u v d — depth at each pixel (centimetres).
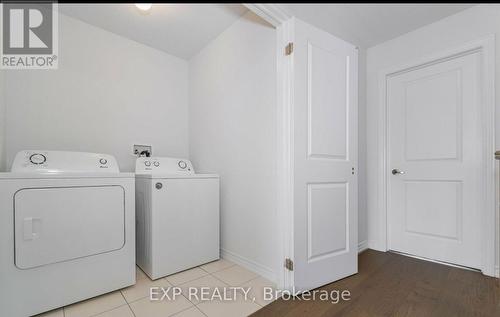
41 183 125
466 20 177
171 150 254
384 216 224
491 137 166
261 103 174
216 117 221
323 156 163
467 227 180
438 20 191
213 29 210
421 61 201
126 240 153
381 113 227
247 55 187
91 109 204
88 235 139
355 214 181
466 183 181
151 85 240
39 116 181
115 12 188
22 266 119
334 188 169
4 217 116
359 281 164
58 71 189
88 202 139
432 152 199
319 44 161
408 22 193
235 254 197
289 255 148
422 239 204
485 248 168
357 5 169
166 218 172
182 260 179
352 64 183
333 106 169
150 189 166
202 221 192
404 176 216
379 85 228
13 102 170
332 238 166
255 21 179
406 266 188
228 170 206
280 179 153
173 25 204
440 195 195
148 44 236
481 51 174
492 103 166
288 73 150
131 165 226
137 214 188
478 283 156
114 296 144
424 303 136
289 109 149
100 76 209
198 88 250
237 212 196
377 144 229
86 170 164
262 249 173
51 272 127
